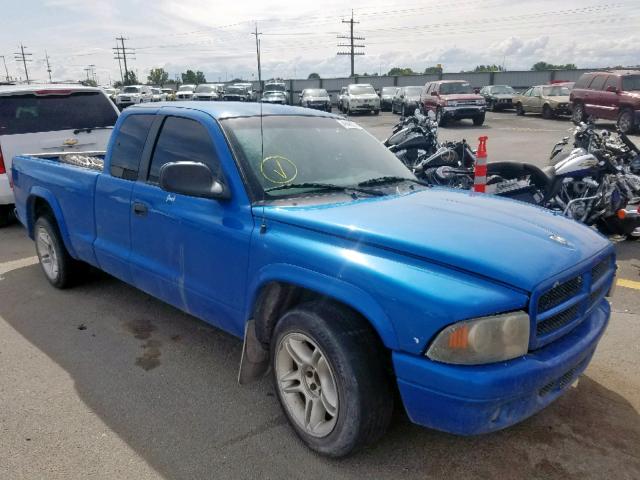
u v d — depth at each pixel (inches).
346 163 150.7
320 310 110.9
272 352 123.5
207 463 116.1
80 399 140.6
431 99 1055.6
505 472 112.8
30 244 293.0
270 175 134.7
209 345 170.7
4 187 303.0
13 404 138.2
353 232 110.1
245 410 135.5
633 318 187.6
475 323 93.9
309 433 117.0
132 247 167.5
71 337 176.9
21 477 112.0
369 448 119.6
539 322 100.7
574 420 129.6
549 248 109.6
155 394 142.9
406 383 99.7
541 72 1792.6
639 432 125.1
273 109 160.1
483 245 105.2
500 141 746.8
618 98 820.0
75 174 193.2
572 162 272.7
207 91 1647.4
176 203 146.7
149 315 193.6
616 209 266.8
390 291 99.8
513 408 99.3
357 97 1373.0
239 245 127.6
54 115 315.3
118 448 121.0
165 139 157.9
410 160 348.5
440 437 123.4
